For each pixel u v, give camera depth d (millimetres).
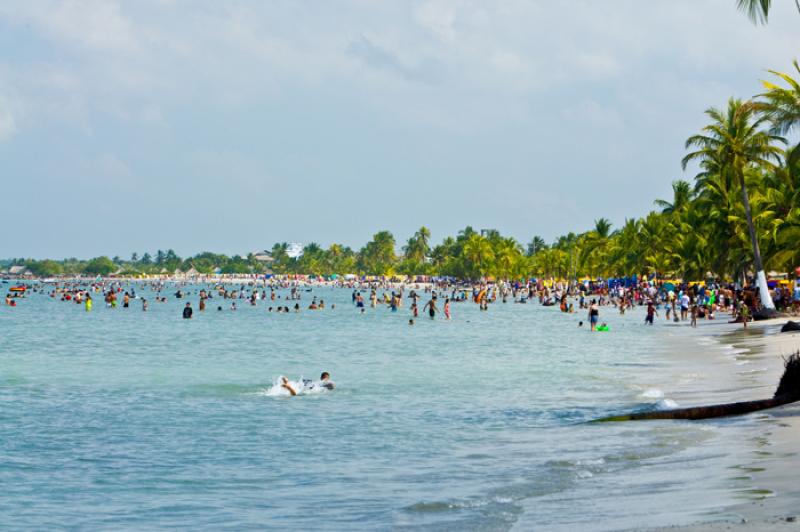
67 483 21969
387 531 15844
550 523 15219
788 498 15000
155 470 23516
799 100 68375
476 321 124625
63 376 50219
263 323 122125
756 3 35656
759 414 27266
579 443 25281
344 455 25328
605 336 84062
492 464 22953
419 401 37594
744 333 74312
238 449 26625
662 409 31047
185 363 59188
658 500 16234
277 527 16969
